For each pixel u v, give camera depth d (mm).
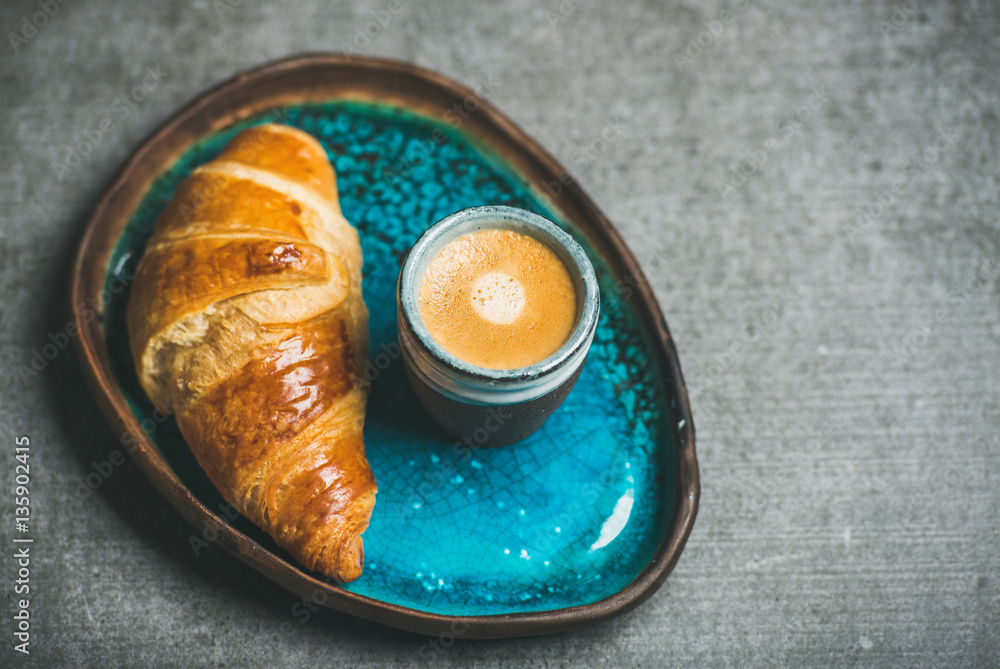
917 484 549
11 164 589
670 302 578
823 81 628
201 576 518
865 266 589
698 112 620
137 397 514
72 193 584
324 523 471
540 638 515
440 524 501
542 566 496
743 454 551
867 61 632
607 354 530
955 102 625
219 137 562
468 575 493
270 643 510
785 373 567
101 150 594
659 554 489
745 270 586
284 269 475
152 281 494
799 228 596
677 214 596
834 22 640
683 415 510
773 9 641
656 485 511
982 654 522
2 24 617
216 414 476
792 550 536
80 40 617
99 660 508
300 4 632
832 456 553
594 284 463
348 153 564
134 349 499
